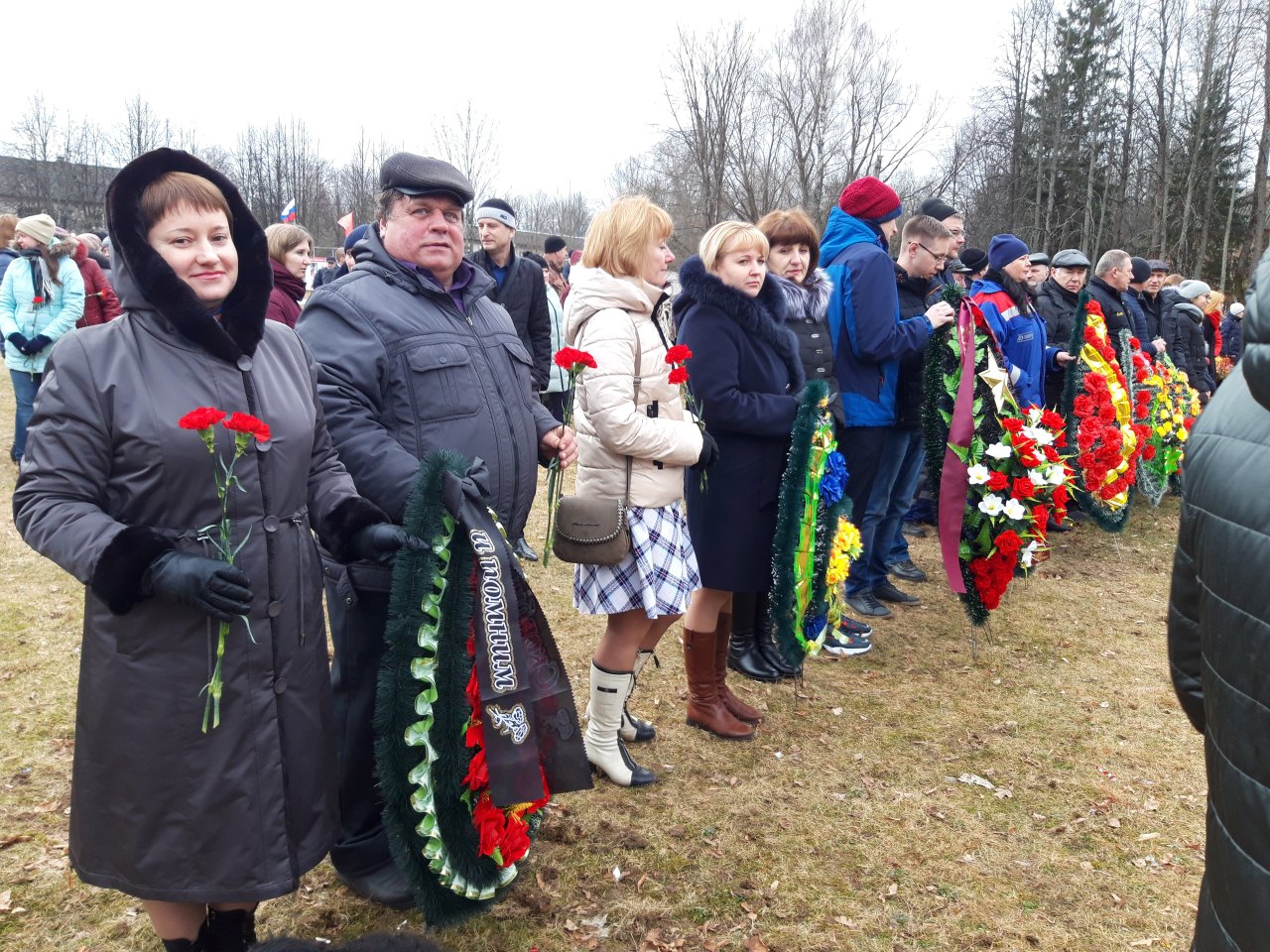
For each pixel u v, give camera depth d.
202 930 2.06
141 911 2.54
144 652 1.82
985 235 36.97
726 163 30.69
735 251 3.37
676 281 3.69
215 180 1.92
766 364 3.47
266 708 1.93
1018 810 3.21
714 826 3.04
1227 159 34.34
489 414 2.50
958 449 4.32
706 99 29.88
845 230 4.68
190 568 1.71
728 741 3.61
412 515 2.13
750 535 3.49
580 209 47.56
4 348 7.08
